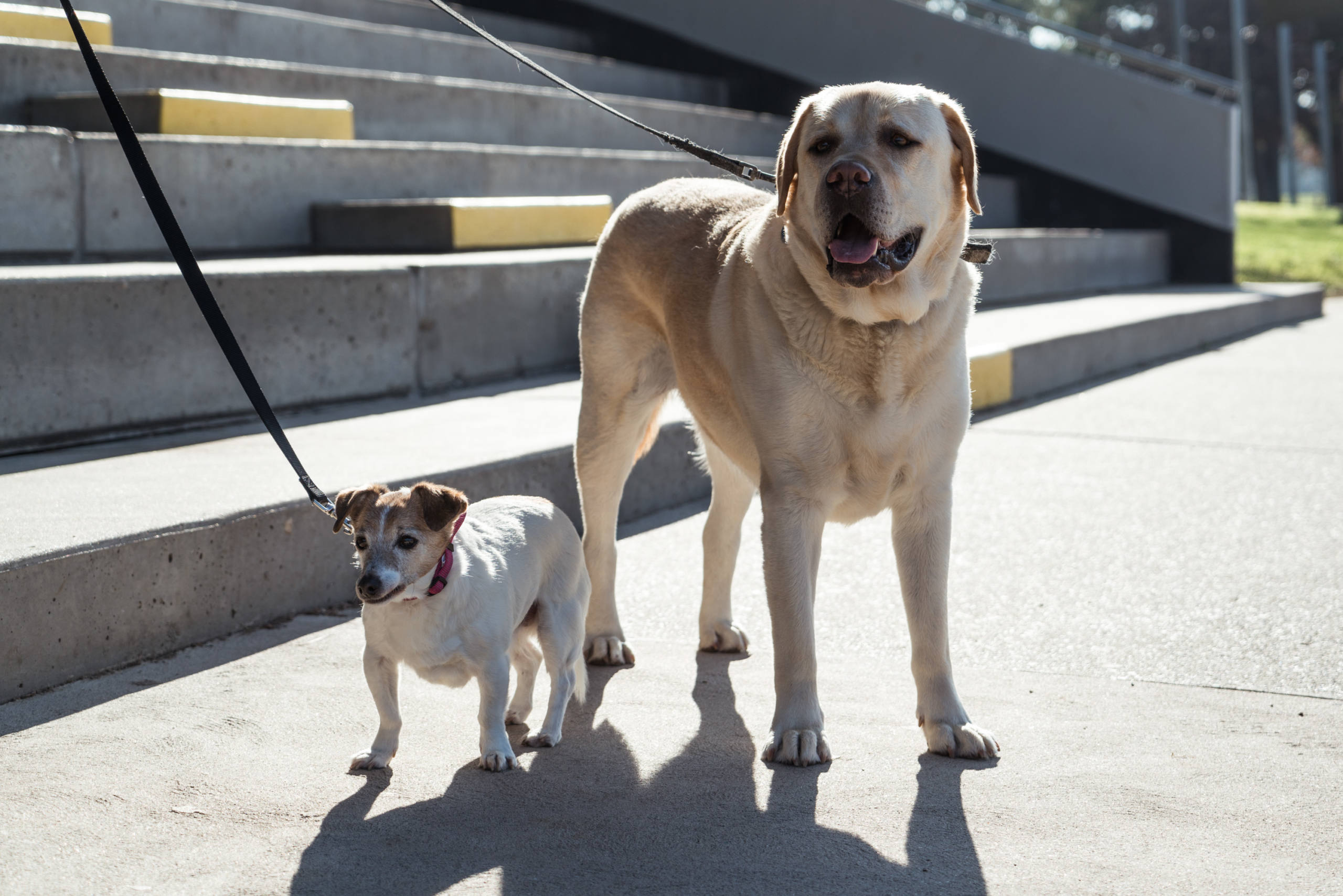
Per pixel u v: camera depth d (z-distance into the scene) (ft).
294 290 20.27
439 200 26.96
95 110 25.16
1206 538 17.17
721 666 12.57
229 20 32.60
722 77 53.93
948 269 10.38
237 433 18.56
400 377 22.17
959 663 12.48
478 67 39.83
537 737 10.41
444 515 9.39
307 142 27.14
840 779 9.66
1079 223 51.44
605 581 12.98
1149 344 35.35
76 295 17.42
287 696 11.34
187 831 8.66
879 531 18.08
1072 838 8.57
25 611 11.12
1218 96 51.90
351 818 8.93
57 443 17.30
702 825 8.85
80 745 10.11
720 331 11.30
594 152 35.68
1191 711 11.03
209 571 12.90
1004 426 25.79
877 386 10.22
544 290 25.09
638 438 13.25
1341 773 9.62
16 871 8.03
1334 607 14.01
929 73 51.93
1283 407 27.71
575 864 8.23
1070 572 15.67
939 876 8.03
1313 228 83.20
